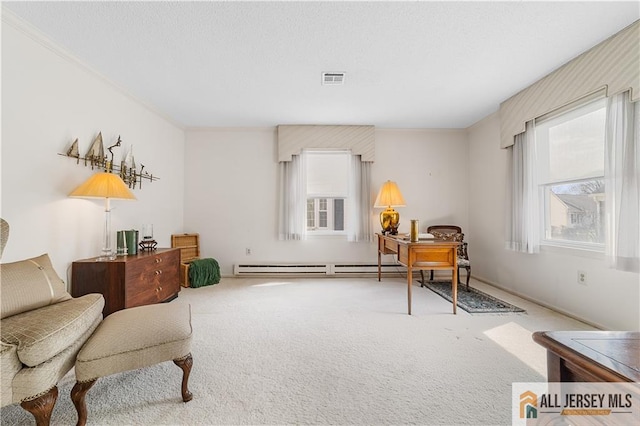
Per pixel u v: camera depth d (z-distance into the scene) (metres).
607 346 0.78
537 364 1.81
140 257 2.55
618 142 2.08
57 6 1.78
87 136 2.49
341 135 4.24
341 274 4.28
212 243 4.32
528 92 2.96
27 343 1.15
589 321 2.45
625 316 2.17
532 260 3.11
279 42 2.17
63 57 2.24
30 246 2.00
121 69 2.57
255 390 1.54
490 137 3.87
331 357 1.90
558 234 2.84
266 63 2.48
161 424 1.29
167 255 2.99
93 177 2.36
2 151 1.83
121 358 1.31
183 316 1.61
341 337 2.21
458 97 3.24
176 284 3.20
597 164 2.44
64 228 2.27
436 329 2.36
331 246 4.37
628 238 2.02
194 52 2.30
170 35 2.08
